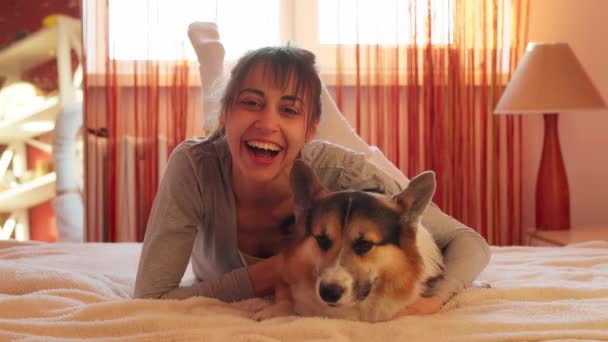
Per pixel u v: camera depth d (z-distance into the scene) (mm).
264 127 1639
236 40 3996
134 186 3961
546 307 1639
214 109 1947
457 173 4062
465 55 4039
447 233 1840
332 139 2754
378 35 4012
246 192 1760
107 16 3869
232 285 1694
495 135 4094
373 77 4074
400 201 1537
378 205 1514
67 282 1842
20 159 3900
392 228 1512
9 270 1881
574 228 3787
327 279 1427
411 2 3994
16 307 1608
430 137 4055
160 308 1575
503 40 4113
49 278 1843
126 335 1444
